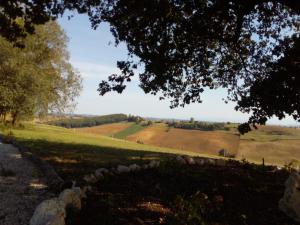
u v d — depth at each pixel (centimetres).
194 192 955
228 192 962
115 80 1445
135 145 3531
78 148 2150
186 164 1312
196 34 1336
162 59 1370
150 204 837
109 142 3438
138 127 10250
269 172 1271
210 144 7394
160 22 1287
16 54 3753
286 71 1195
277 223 773
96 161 1602
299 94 1188
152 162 1288
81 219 743
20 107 3847
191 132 8781
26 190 1082
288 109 1209
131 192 928
